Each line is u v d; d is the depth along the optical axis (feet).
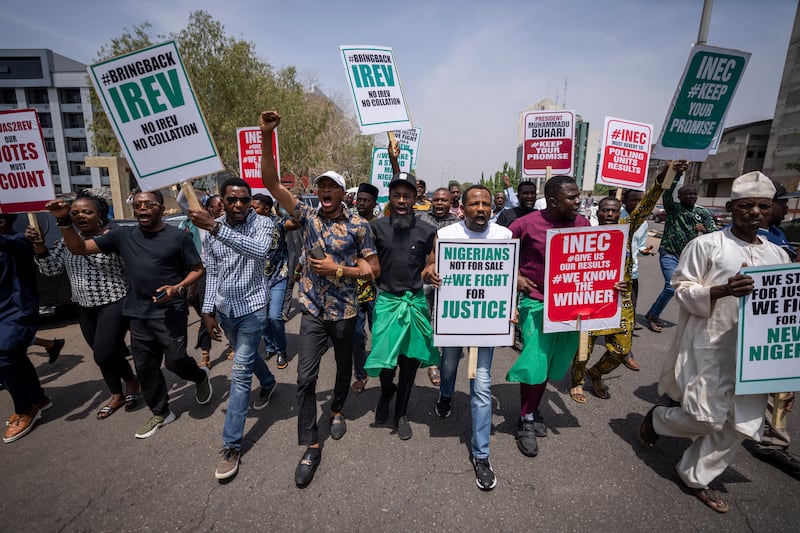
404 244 9.94
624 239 9.16
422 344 9.98
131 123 8.34
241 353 9.16
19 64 157.38
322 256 8.57
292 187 77.36
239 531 7.39
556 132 18.25
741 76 10.98
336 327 9.33
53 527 7.51
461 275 8.87
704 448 8.04
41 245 11.01
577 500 8.13
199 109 8.69
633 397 12.46
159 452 9.73
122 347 11.33
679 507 7.94
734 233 8.14
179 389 12.99
